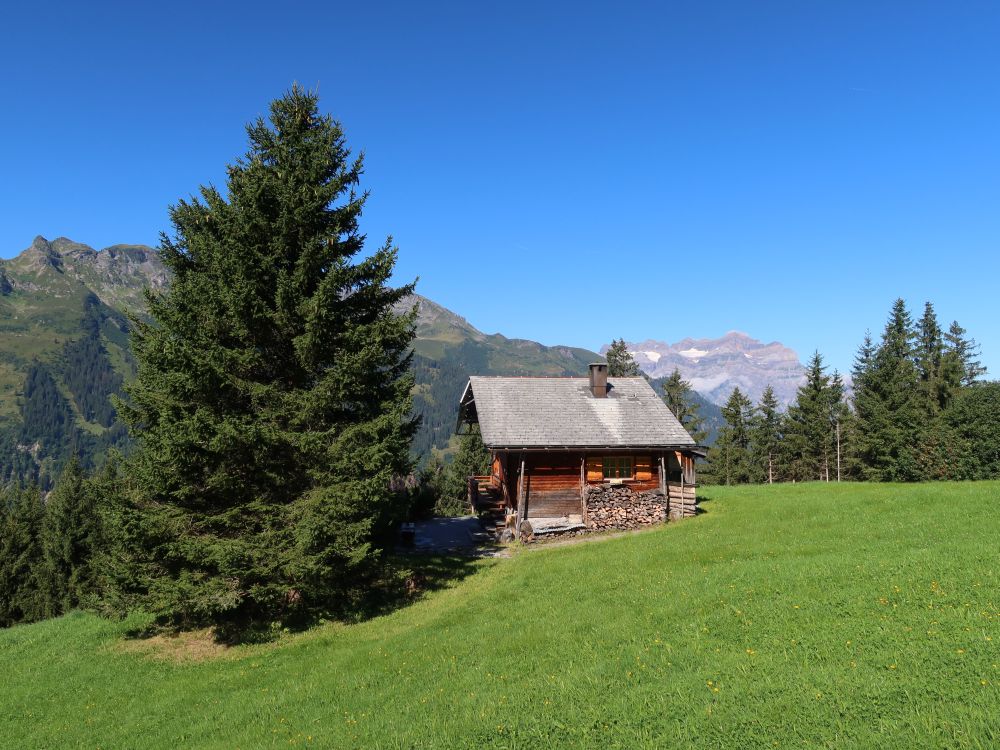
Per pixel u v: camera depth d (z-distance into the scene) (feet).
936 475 165.07
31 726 41.14
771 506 87.76
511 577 61.41
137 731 37.70
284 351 56.65
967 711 23.81
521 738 27.76
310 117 61.36
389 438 54.34
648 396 98.43
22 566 169.78
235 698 40.22
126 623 60.70
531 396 95.04
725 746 24.43
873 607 36.63
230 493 52.95
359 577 60.18
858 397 212.43
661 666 33.42
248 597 54.70
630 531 85.15
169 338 51.01
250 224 53.83
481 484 112.47
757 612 39.04
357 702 35.99
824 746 23.21
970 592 36.45
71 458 168.35
